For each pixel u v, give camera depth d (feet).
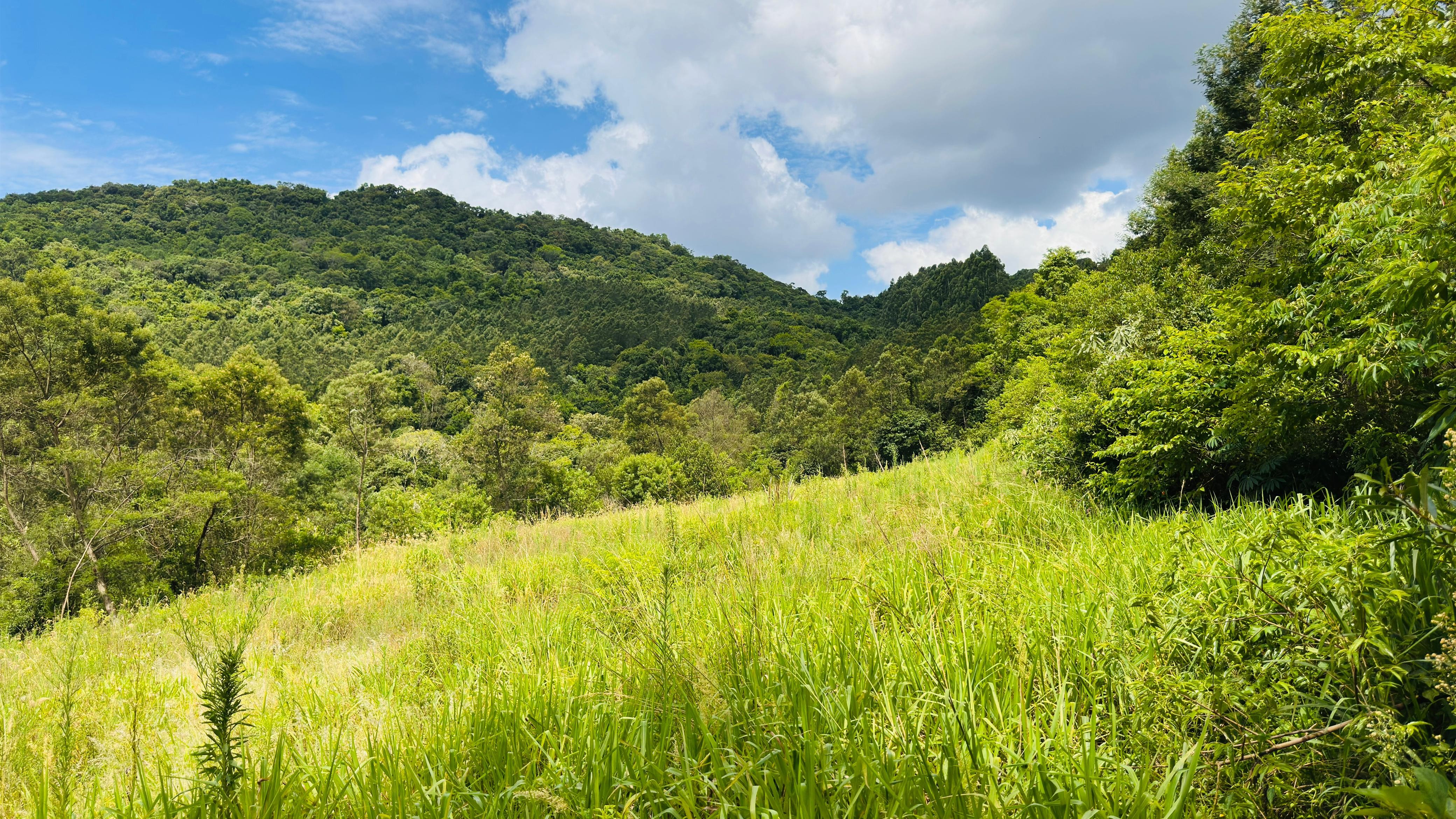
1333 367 14.80
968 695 8.14
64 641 26.09
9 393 93.56
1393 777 6.01
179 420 110.73
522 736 9.02
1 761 11.67
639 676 10.09
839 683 8.88
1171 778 6.24
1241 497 17.90
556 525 40.24
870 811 6.70
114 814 9.21
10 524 88.99
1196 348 19.86
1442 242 10.96
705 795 7.34
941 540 16.40
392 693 12.72
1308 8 26.35
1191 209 63.87
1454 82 20.99
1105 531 16.98
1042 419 26.50
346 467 162.40
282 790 7.99
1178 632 8.58
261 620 25.71
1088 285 78.48
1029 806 6.25
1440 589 7.35
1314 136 26.68
